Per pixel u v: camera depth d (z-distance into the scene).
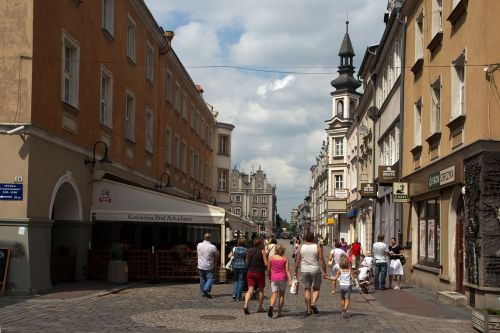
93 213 20.48
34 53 15.61
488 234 13.67
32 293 15.12
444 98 17.41
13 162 15.32
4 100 15.41
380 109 32.06
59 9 17.33
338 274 13.42
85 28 19.61
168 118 33.88
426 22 19.88
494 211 13.69
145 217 20.77
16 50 15.51
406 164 23.06
